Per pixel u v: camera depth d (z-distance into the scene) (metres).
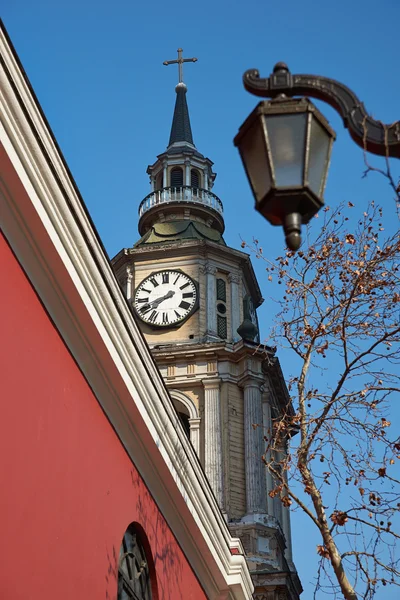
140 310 46.91
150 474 18.44
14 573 12.10
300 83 8.44
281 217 8.10
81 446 15.06
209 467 42.16
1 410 12.28
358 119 8.29
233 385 44.66
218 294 47.84
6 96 12.48
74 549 14.21
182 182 53.88
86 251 14.64
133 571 17.48
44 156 13.34
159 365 45.16
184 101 59.22
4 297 12.83
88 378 15.76
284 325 17.45
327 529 15.01
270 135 8.14
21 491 12.60
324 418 15.98
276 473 16.67
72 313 14.83
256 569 39.81
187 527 20.17
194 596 20.97
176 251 48.41
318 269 17.56
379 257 16.92
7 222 13.18
